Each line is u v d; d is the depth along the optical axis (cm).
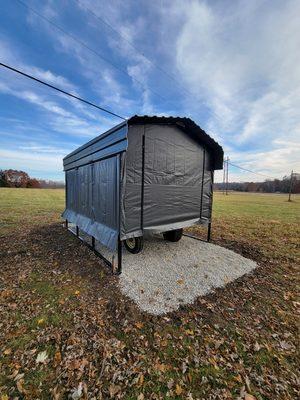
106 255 518
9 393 182
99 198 498
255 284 396
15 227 837
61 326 270
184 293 352
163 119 438
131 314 295
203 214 636
